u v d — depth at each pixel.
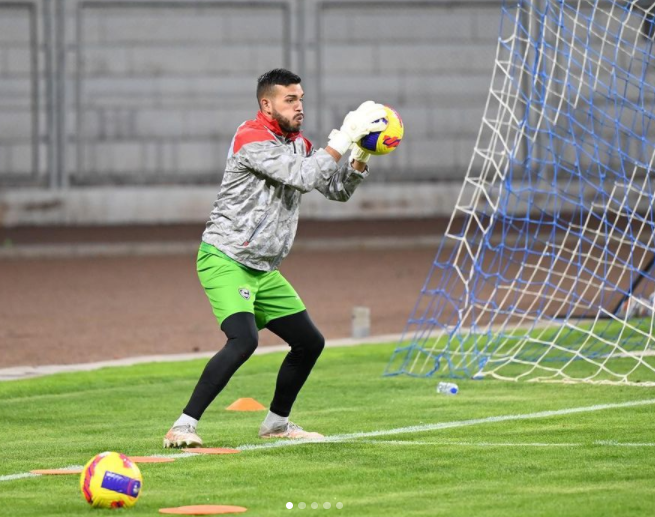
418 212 74.00
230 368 16.50
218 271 16.52
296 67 72.75
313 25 73.06
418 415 19.67
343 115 73.75
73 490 13.97
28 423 19.80
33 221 70.69
